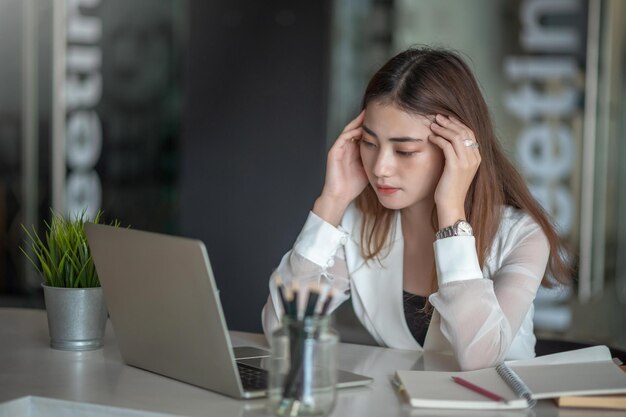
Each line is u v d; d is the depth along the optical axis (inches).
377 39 227.6
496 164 101.8
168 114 231.5
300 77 216.7
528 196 102.4
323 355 66.7
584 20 213.8
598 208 218.4
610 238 222.5
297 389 66.4
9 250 233.0
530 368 81.7
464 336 86.4
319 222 102.3
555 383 75.8
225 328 72.1
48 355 89.1
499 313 87.3
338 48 224.1
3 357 88.1
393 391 78.0
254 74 219.3
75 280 91.7
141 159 233.0
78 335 91.0
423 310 100.0
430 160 95.5
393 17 227.0
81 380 79.3
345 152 103.8
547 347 111.6
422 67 95.7
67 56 227.8
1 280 234.2
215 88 221.6
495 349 86.4
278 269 102.8
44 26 226.8
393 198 96.5
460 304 86.8
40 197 230.7
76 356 88.9
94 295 91.0
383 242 103.7
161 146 232.7
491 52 220.7
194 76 222.4
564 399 72.8
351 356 92.6
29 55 227.6
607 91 216.1
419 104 93.9
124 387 77.0
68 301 90.4
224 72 221.0
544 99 217.5
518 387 74.3
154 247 75.4
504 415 70.8
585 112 215.0
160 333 78.9
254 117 220.1
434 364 90.0
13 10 226.8
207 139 223.0
